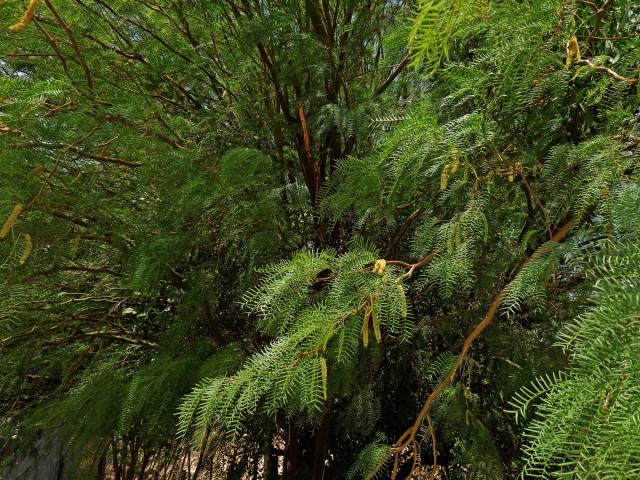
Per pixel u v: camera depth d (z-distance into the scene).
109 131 1.41
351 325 0.74
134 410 1.63
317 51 2.04
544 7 0.71
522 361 1.46
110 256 2.10
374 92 2.42
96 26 1.89
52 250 1.58
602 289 0.43
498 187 1.05
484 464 1.46
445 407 1.47
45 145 1.31
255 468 2.69
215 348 2.01
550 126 1.06
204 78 2.38
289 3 2.14
